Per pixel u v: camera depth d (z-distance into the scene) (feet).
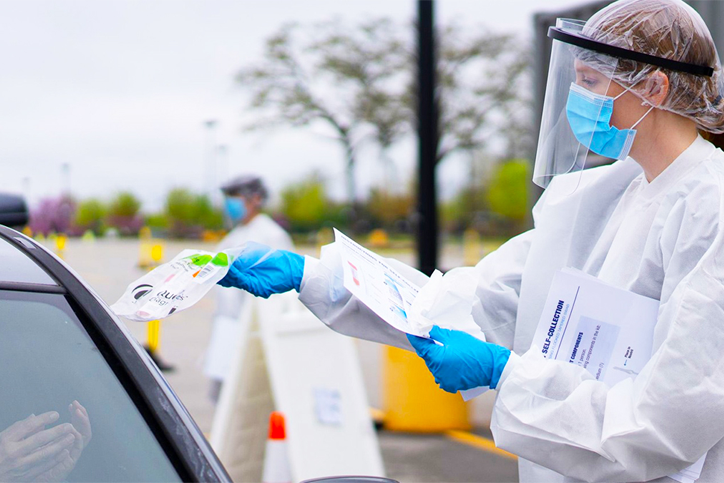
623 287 6.49
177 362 34.27
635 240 6.49
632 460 5.84
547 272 7.25
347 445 13.55
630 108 6.37
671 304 5.77
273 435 12.22
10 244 5.88
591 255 7.06
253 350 13.60
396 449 21.47
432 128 26.89
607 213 7.20
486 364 6.27
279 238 19.03
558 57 6.70
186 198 165.78
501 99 126.62
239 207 19.19
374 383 31.76
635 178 7.08
